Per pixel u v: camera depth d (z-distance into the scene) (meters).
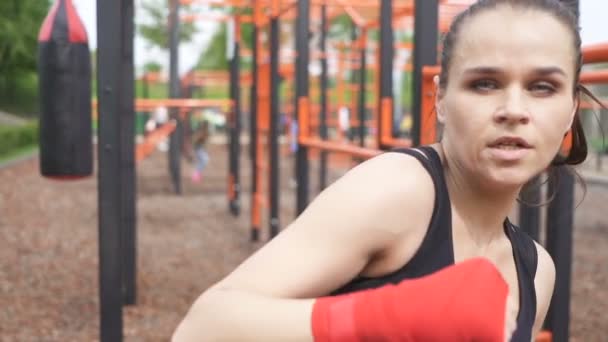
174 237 8.22
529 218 3.12
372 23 9.91
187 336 0.82
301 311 0.77
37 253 7.09
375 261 0.92
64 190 12.18
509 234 1.10
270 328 0.77
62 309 5.20
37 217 9.33
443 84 0.97
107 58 3.26
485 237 1.02
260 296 0.81
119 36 3.26
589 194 12.84
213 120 27.67
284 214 10.12
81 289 5.77
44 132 3.40
